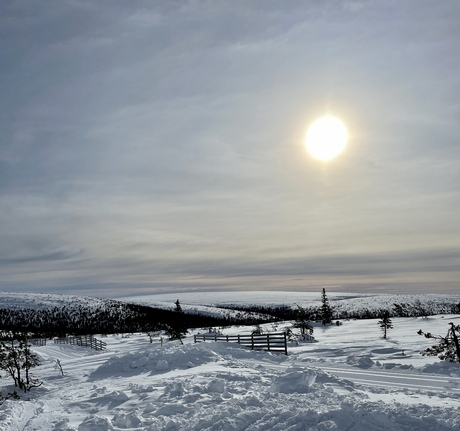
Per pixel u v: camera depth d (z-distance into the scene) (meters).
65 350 48.88
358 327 69.94
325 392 12.62
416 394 12.83
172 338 50.25
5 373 30.69
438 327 59.62
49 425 11.05
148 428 10.07
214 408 11.32
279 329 67.50
